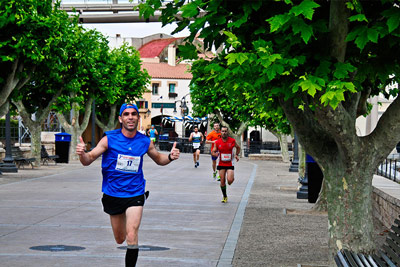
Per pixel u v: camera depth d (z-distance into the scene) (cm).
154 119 8638
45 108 2783
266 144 5516
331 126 620
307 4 513
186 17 577
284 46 565
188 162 3688
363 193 664
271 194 1720
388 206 1045
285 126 2822
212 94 4541
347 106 653
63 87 2762
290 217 1200
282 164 3822
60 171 2584
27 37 1939
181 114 8006
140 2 638
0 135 3612
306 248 859
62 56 2200
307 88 532
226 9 578
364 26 552
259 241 916
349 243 664
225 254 806
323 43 592
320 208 1286
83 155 612
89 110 3712
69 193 1622
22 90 2312
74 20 2752
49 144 3575
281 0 556
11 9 1878
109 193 633
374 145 654
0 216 1159
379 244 902
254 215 1225
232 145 1462
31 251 809
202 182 2117
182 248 851
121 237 665
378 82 898
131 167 631
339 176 670
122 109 634
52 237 923
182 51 630
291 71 556
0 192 1633
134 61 4753
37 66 2198
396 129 645
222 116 4903
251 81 568
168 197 1573
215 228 1048
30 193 1611
